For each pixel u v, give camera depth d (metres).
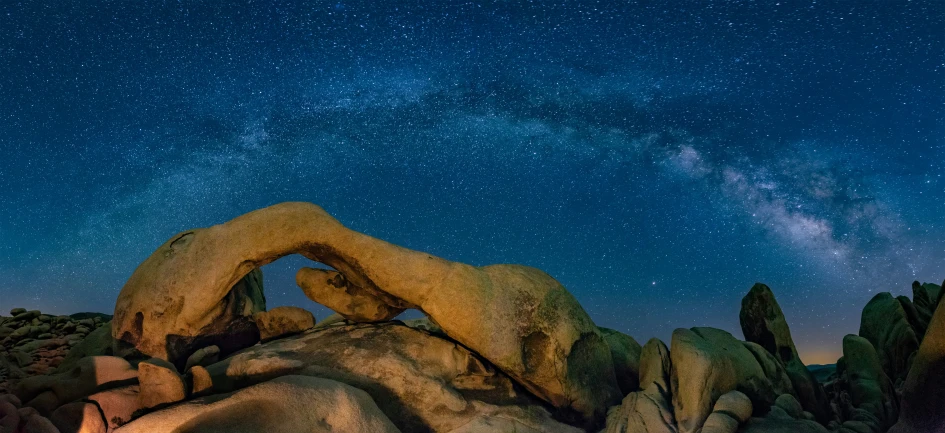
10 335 8.65
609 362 7.85
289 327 7.59
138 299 7.12
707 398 6.88
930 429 6.32
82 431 6.03
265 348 7.18
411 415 6.82
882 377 7.54
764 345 7.99
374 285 7.20
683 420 6.81
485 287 7.18
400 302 7.31
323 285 7.46
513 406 7.12
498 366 7.09
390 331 7.38
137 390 6.45
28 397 6.52
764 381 7.27
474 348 7.09
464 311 7.02
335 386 6.28
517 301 7.23
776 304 8.06
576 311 7.61
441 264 7.15
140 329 7.13
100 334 7.70
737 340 7.52
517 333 7.12
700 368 6.93
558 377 7.18
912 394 6.45
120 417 6.19
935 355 6.23
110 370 6.65
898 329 8.22
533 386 7.21
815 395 7.57
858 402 7.45
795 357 7.88
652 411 6.99
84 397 6.33
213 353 7.24
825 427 7.21
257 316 7.60
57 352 8.29
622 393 7.99
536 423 7.05
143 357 7.10
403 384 6.91
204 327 7.23
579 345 7.48
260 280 8.41
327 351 7.09
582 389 7.38
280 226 7.16
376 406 6.40
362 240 7.16
